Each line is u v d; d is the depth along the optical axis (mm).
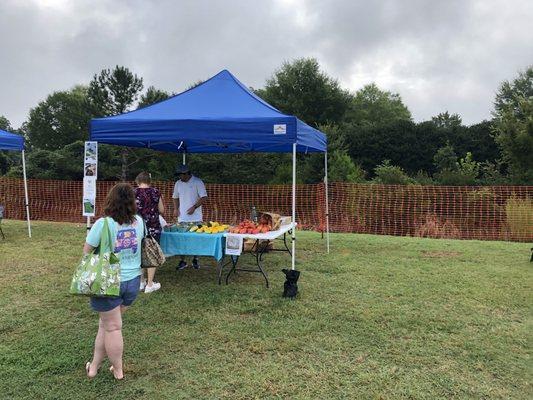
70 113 36844
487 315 5359
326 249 9461
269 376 3809
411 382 3740
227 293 6047
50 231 11484
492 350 4367
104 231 3453
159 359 4109
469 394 3568
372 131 31031
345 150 22062
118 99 24516
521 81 40500
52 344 4402
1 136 9867
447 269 7688
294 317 5172
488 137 28875
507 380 3801
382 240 10875
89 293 3344
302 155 21641
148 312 5289
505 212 12719
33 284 6473
